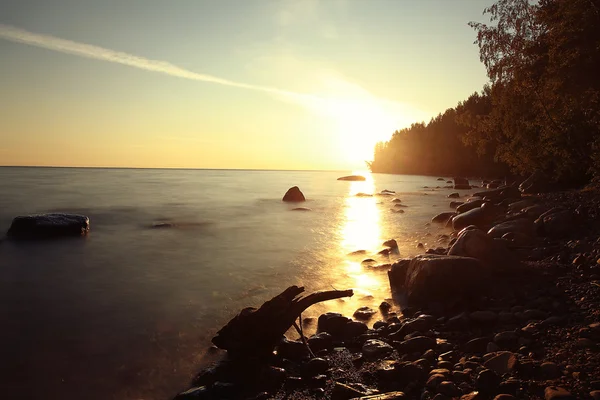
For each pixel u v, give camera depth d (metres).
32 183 55.62
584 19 17.09
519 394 4.55
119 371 6.32
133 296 9.87
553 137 21.17
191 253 14.98
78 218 19.08
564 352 5.39
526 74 22.33
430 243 16.42
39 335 7.56
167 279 11.38
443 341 6.57
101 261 13.61
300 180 93.81
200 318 8.46
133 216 25.50
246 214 27.45
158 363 6.59
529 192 26.95
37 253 14.80
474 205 21.81
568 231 12.81
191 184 65.00
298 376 6.02
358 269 12.57
